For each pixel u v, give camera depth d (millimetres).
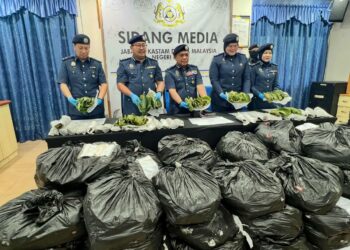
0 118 2785
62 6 3324
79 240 1027
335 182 1200
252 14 3807
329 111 4031
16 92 3463
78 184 1126
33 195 1079
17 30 3281
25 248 894
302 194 1153
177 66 2275
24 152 3250
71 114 2217
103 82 2434
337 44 4258
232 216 1144
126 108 2398
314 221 1184
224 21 3529
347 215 1205
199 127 1675
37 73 3510
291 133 1631
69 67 2354
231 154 1470
